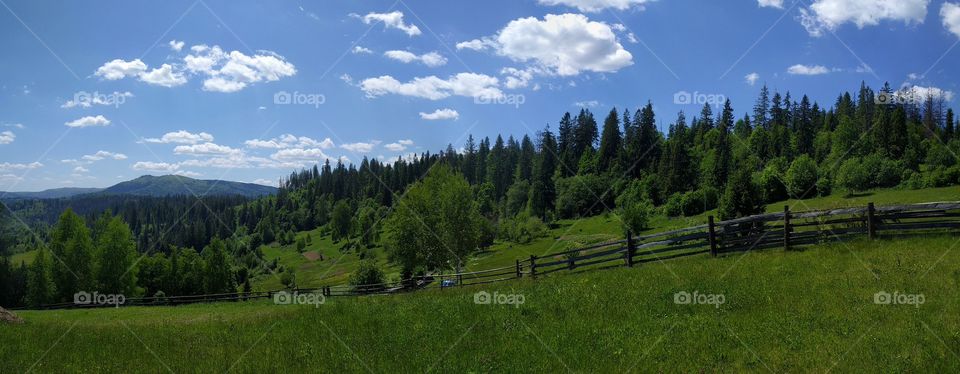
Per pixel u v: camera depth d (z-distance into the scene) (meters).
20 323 21.36
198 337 17.23
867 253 17.42
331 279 106.62
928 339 10.51
